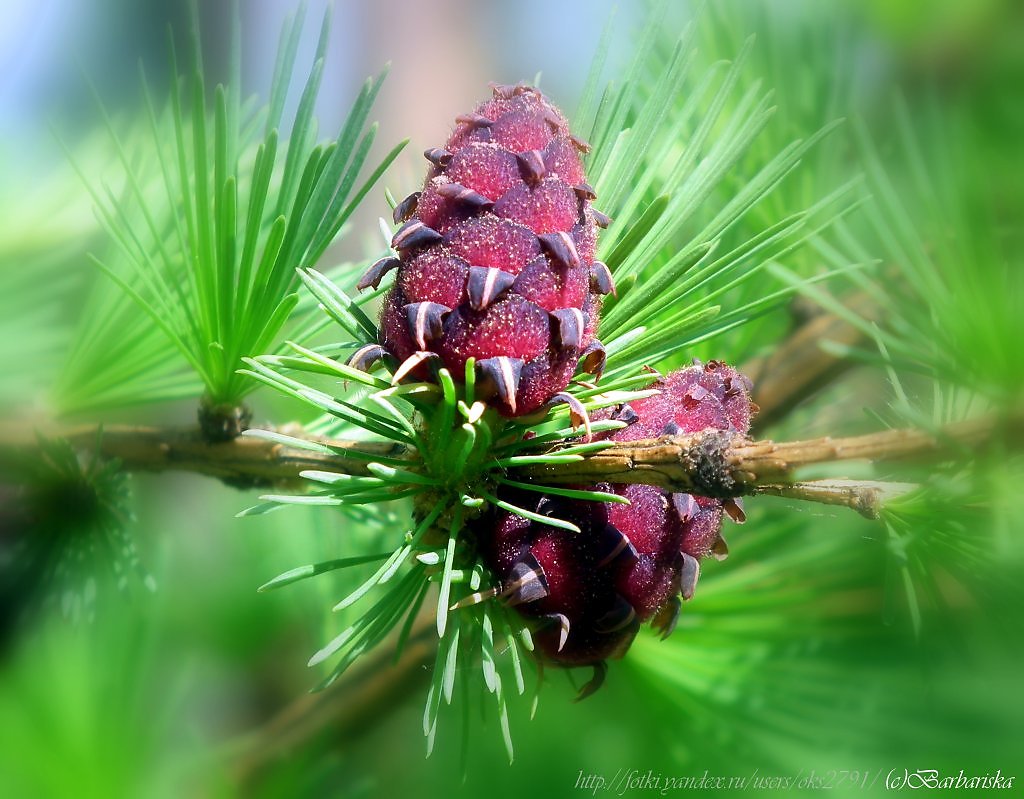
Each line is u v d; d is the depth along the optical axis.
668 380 0.24
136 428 0.26
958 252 0.23
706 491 0.23
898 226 0.23
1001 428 0.22
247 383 0.25
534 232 0.23
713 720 0.27
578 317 0.23
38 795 0.25
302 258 0.25
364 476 0.25
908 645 0.27
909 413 0.22
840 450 0.22
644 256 0.25
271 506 0.23
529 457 0.23
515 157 0.23
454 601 0.24
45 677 0.26
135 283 0.27
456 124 0.24
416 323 0.23
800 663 0.27
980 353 0.22
